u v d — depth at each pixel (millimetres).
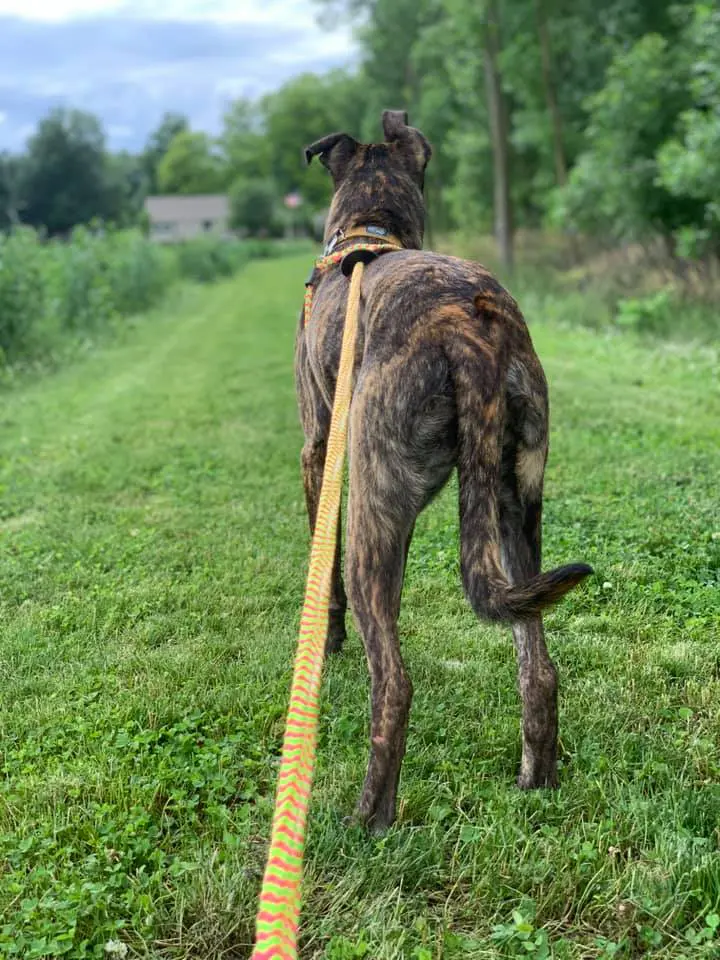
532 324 6113
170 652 1560
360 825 1012
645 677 1375
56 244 7660
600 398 3561
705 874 928
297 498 2459
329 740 1238
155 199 41500
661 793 1086
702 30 4816
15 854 1021
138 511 2430
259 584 1856
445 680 1408
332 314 1231
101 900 937
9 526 2365
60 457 3131
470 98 11164
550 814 1051
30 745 1255
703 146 4758
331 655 1533
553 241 10164
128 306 9133
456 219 13625
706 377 3922
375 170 1399
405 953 865
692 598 1643
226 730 1287
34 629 1679
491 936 878
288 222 35656
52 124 34750
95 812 1090
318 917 920
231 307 9609
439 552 1920
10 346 5527
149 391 4453
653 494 2230
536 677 1074
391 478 994
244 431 3359
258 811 1087
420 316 1000
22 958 889
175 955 887
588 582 1729
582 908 921
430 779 1131
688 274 5797
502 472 1019
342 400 997
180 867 979
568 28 8992
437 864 979
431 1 13828
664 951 858
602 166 6344
